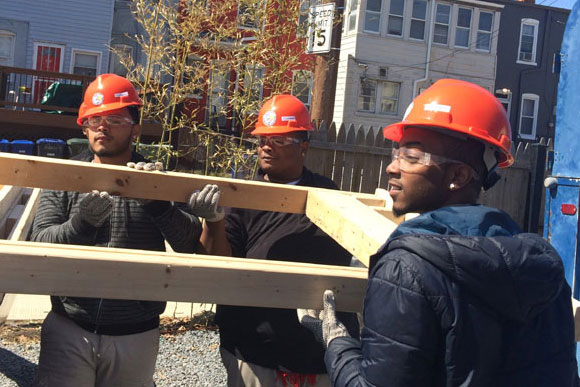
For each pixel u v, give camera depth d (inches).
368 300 54.1
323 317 66.3
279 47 293.6
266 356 97.6
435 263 51.1
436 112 58.5
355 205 88.8
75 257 61.3
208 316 231.3
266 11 283.7
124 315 96.2
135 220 100.4
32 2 810.8
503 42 1175.6
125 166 99.6
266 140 113.7
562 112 185.2
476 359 50.8
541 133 1209.4
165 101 438.0
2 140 498.6
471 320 50.9
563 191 182.2
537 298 52.2
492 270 50.4
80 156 110.3
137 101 108.3
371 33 1081.4
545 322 55.1
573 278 176.4
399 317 51.2
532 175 384.2
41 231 94.3
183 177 93.1
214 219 95.0
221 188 95.4
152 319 100.0
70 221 88.2
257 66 293.1
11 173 86.8
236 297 65.8
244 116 281.7
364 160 332.8
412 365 50.7
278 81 288.7
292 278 67.1
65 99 542.3
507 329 53.0
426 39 1112.2
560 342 55.4
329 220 88.9
